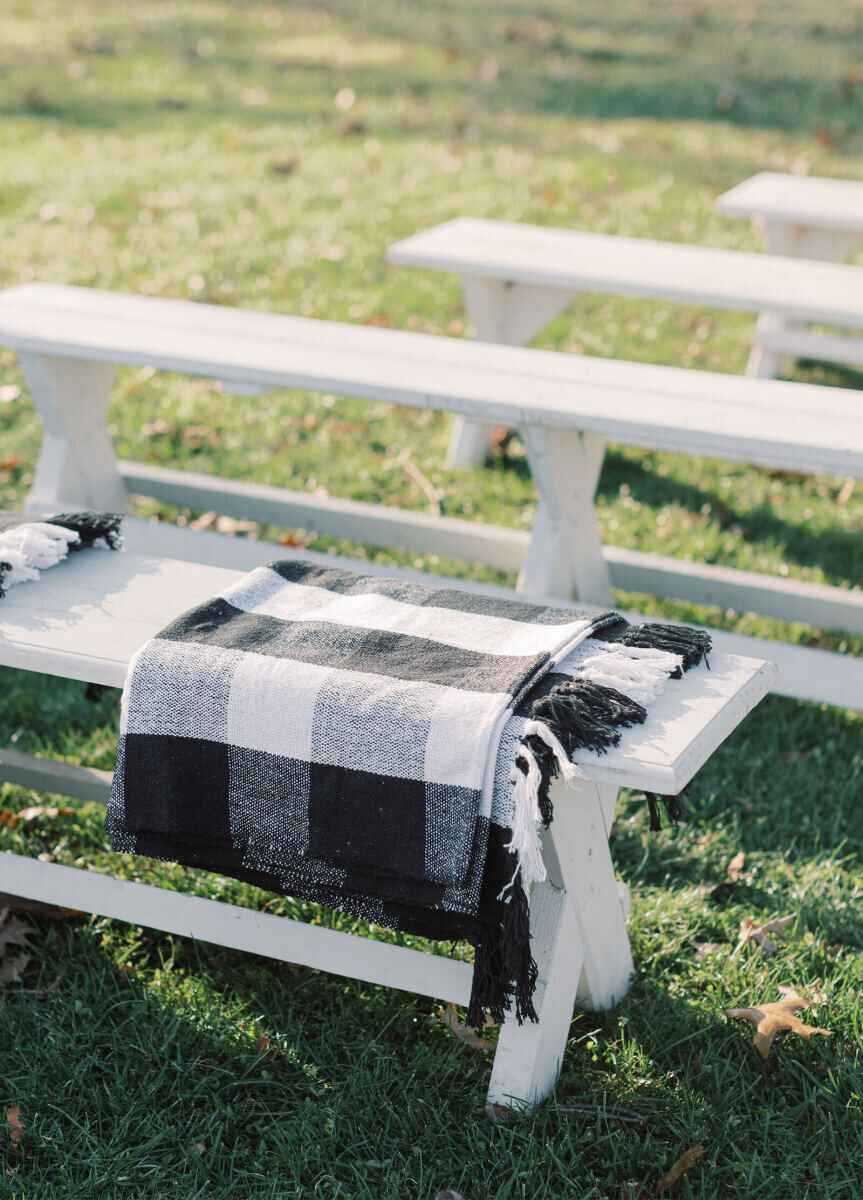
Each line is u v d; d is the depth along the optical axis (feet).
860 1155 6.65
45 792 9.16
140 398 15.85
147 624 7.02
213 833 6.39
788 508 13.75
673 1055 7.28
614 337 17.97
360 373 10.33
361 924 8.07
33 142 27.32
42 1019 7.49
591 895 6.86
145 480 12.44
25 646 6.75
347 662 6.33
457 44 37.40
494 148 27.96
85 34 37.40
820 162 27.25
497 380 10.28
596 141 28.66
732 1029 7.39
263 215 22.86
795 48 36.50
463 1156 6.63
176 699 6.33
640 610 11.79
